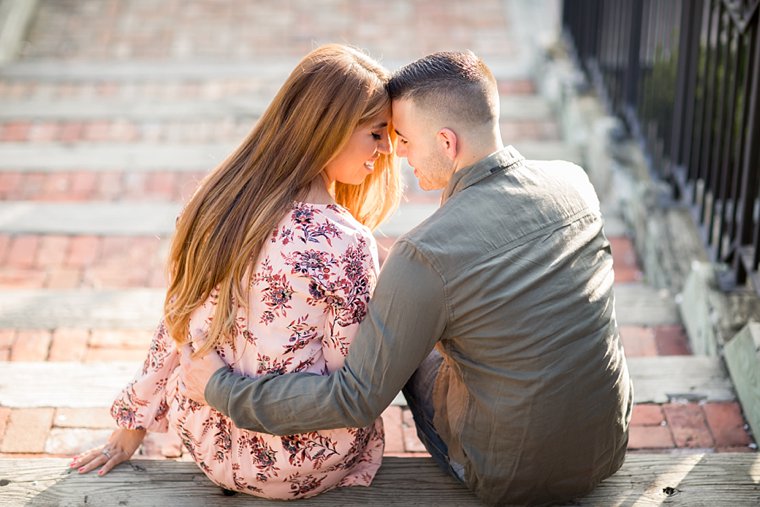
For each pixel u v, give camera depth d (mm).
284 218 1980
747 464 2324
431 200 4621
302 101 1956
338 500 2211
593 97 5137
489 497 2133
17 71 5859
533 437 1962
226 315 2014
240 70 5965
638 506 2193
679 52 3605
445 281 1854
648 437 2656
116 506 2182
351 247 1985
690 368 2904
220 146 5035
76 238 4094
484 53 6305
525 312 1881
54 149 4934
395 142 2205
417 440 2699
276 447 2098
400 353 1892
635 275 3898
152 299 3514
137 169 4773
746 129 2963
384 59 6098
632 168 4289
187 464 2314
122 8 6809
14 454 2588
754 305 2990
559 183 1977
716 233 3516
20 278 3820
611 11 4930
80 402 2789
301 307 1986
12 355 3168
